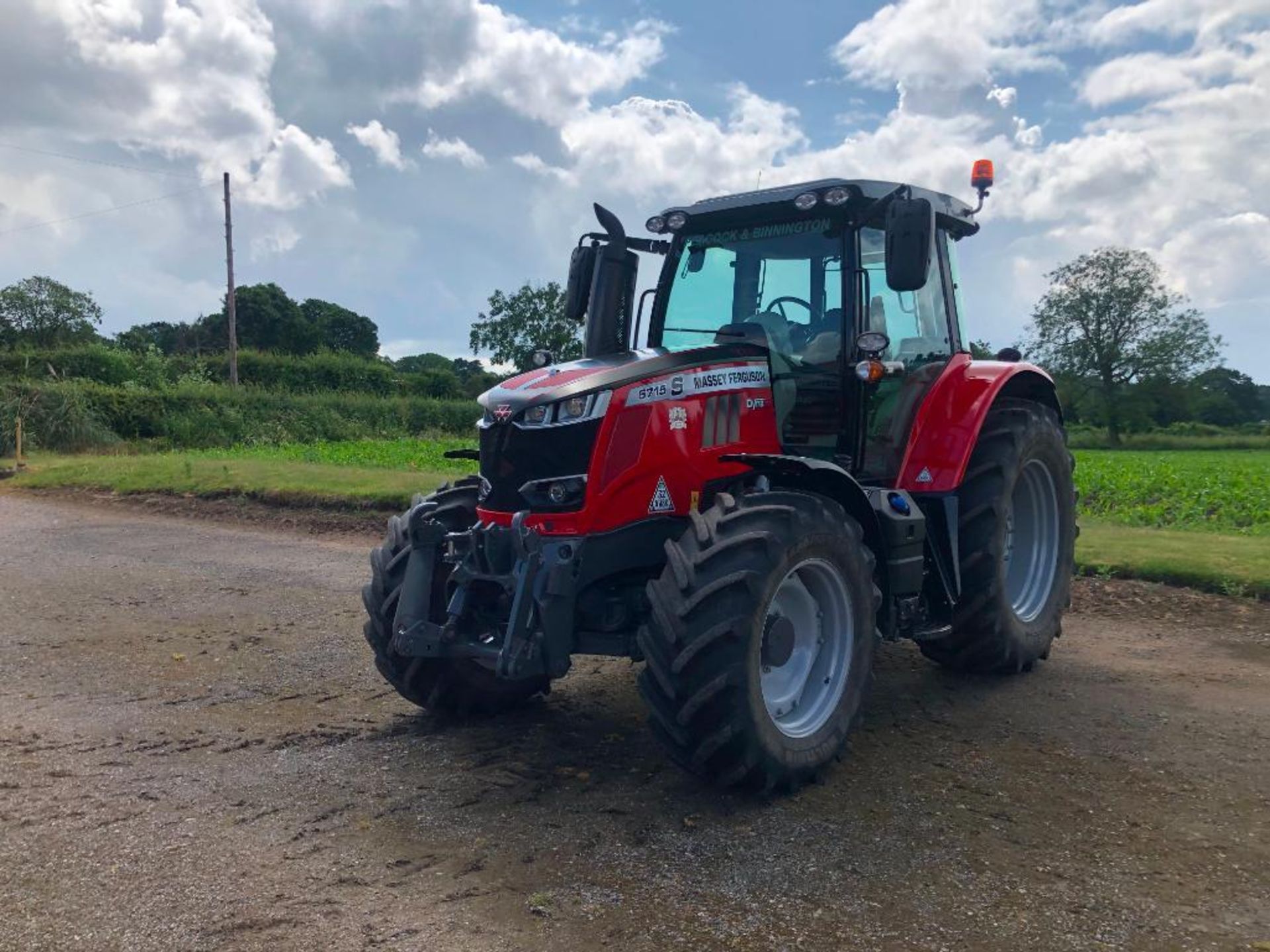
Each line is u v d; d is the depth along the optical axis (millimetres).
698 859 3527
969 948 2951
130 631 7066
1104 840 3693
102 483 16344
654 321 5645
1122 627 7148
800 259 5230
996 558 5547
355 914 3133
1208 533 10836
